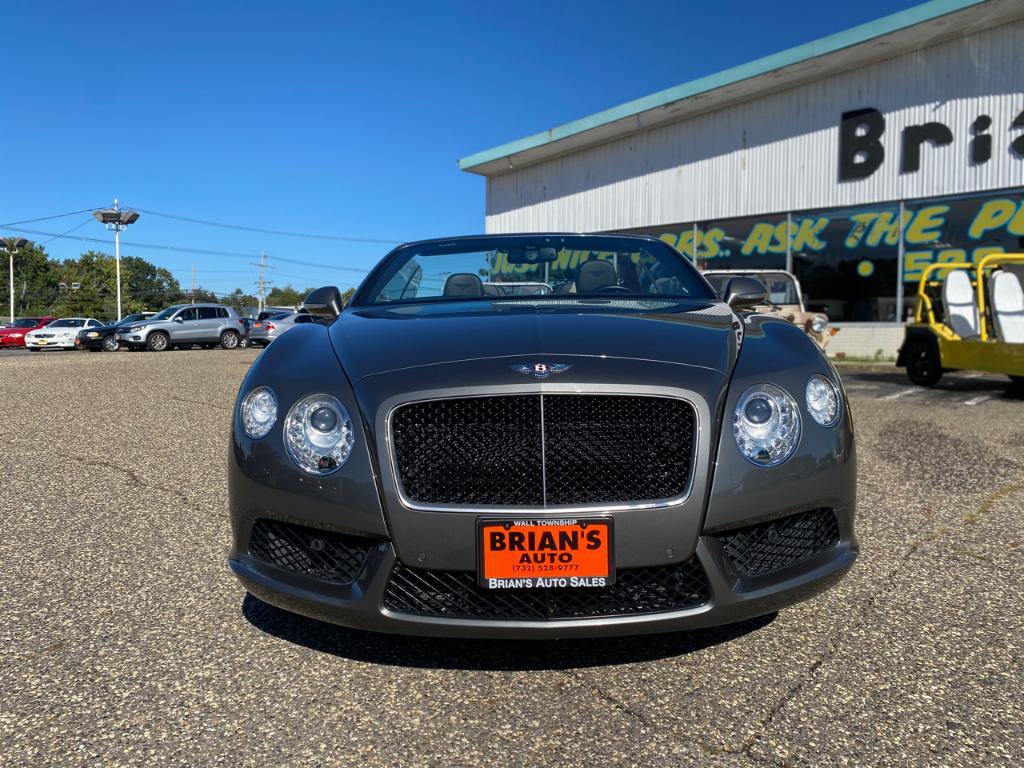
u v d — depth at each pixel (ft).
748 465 6.57
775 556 6.83
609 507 6.33
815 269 49.98
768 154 52.11
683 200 57.93
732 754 5.93
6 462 16.65
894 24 41.29
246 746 6.08
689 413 6.57
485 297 10.47
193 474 15.51
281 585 6.86
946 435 19.90
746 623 8.31
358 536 6.60
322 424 6.80
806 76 48.49
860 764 5.78
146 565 10.23
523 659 7.52
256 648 7.80
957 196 42.88
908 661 7.42
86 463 16.53
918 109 44.27
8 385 33.24
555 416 6.49
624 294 10.30
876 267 46.75
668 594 6.55
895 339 45.88
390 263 11.84
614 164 63.16
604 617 6.35
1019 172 40.40
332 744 6.11
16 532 11.64
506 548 6.32
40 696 6.86
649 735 6.20
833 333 36.24
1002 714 6.46
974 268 32.32
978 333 31.35
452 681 7.11
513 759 5.90
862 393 30.42
